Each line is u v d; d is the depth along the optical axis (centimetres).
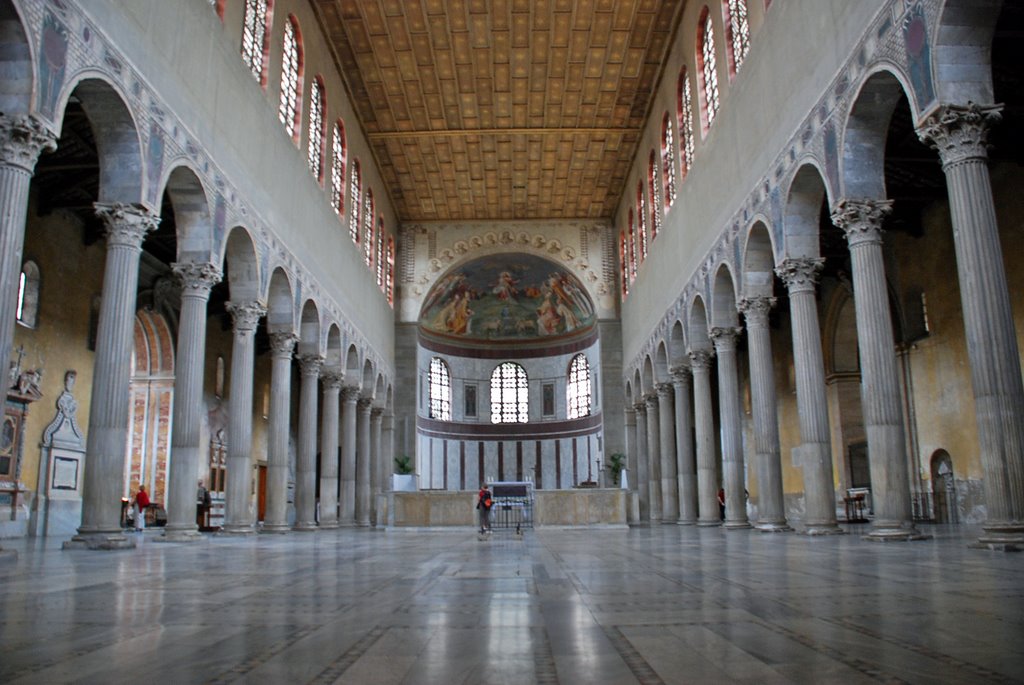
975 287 1161
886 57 1353
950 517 2266
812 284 1803
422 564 1143
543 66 3108
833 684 384
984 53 1208
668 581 860
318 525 3078
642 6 2780
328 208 2941
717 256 2395
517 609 655
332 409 3100
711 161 2467
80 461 2298
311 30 2727
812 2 1664
